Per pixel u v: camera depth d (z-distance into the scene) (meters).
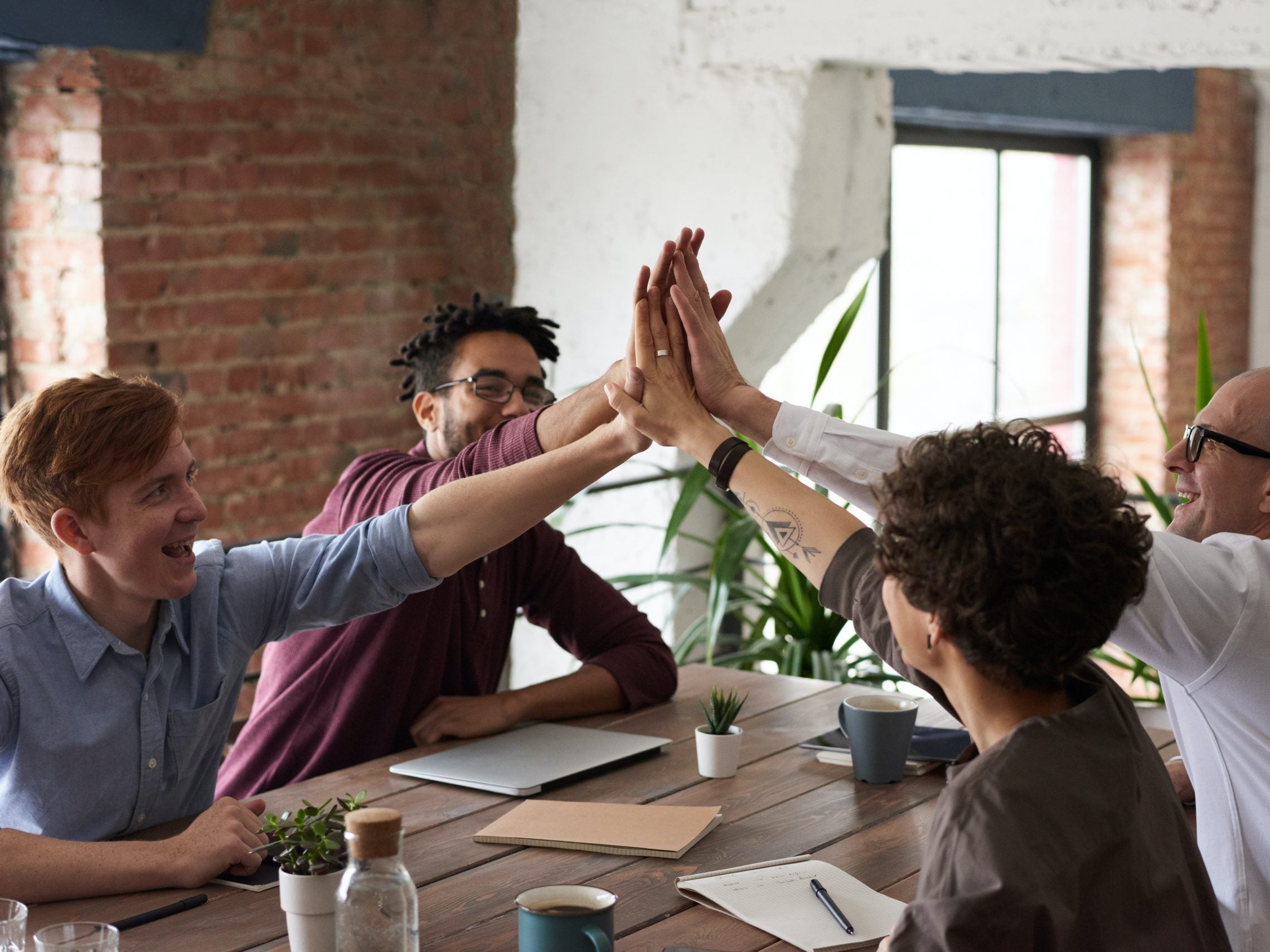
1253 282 6.56
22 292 3.05
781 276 3.20
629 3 3.22
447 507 1.68
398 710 2.02
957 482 1.00
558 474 1.66
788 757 1.86
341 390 3.45
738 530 3.01
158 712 1.58
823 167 3.14
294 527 3.39
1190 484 1.62
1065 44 2.77
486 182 3.50
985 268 5.32
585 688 2.07
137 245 2.99
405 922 1.08
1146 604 1.30
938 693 1.16
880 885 1.41
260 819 1.52
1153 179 5.86
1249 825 1.41
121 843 1.41
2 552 3.02
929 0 2.88
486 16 3.39
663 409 1.56
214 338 3.16
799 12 3.01
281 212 3.26
